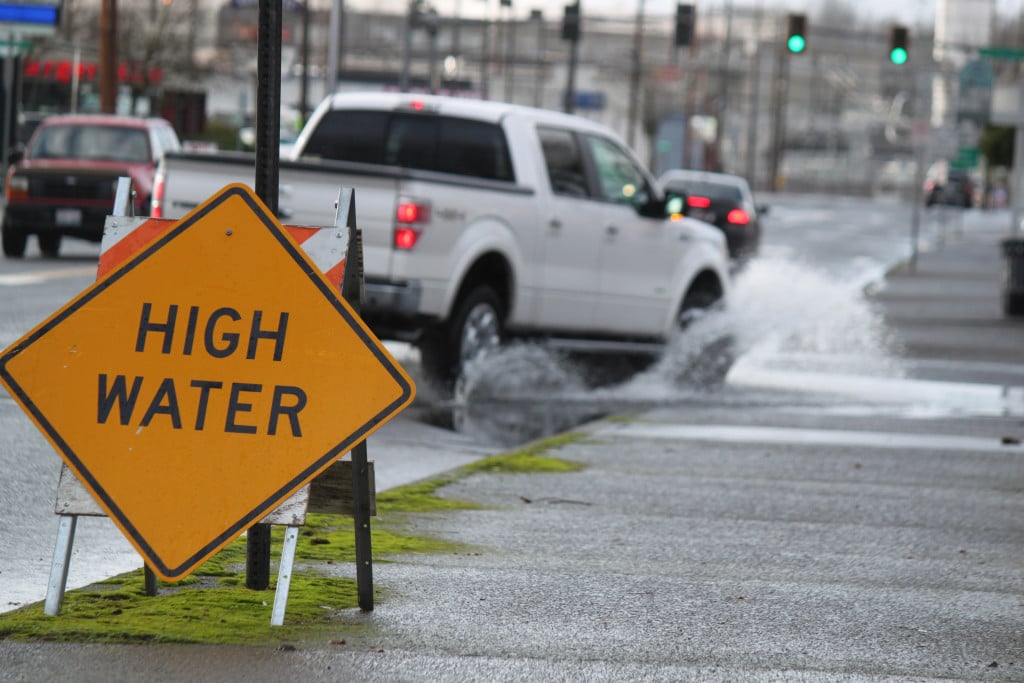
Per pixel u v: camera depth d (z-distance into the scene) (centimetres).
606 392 3834
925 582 1853
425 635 1503
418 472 2606
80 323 1459
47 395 1451
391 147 3569
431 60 15325
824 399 3838
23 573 1734
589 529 2127
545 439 3005
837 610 1688
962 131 14225
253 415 1447
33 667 1346
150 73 16200
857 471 2736
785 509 2338
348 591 1666
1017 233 11138
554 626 1564
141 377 1453
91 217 6134
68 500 1453
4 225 6206
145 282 1463
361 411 1445
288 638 1463
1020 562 1997
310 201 3141
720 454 2884
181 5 16925
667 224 3900
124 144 6500
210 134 17050
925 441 3144
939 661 1489
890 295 7412
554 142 3606
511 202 3412
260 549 1638
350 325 1449
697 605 1684
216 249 1465
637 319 3828
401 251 3152
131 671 1346
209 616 1527
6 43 9400
